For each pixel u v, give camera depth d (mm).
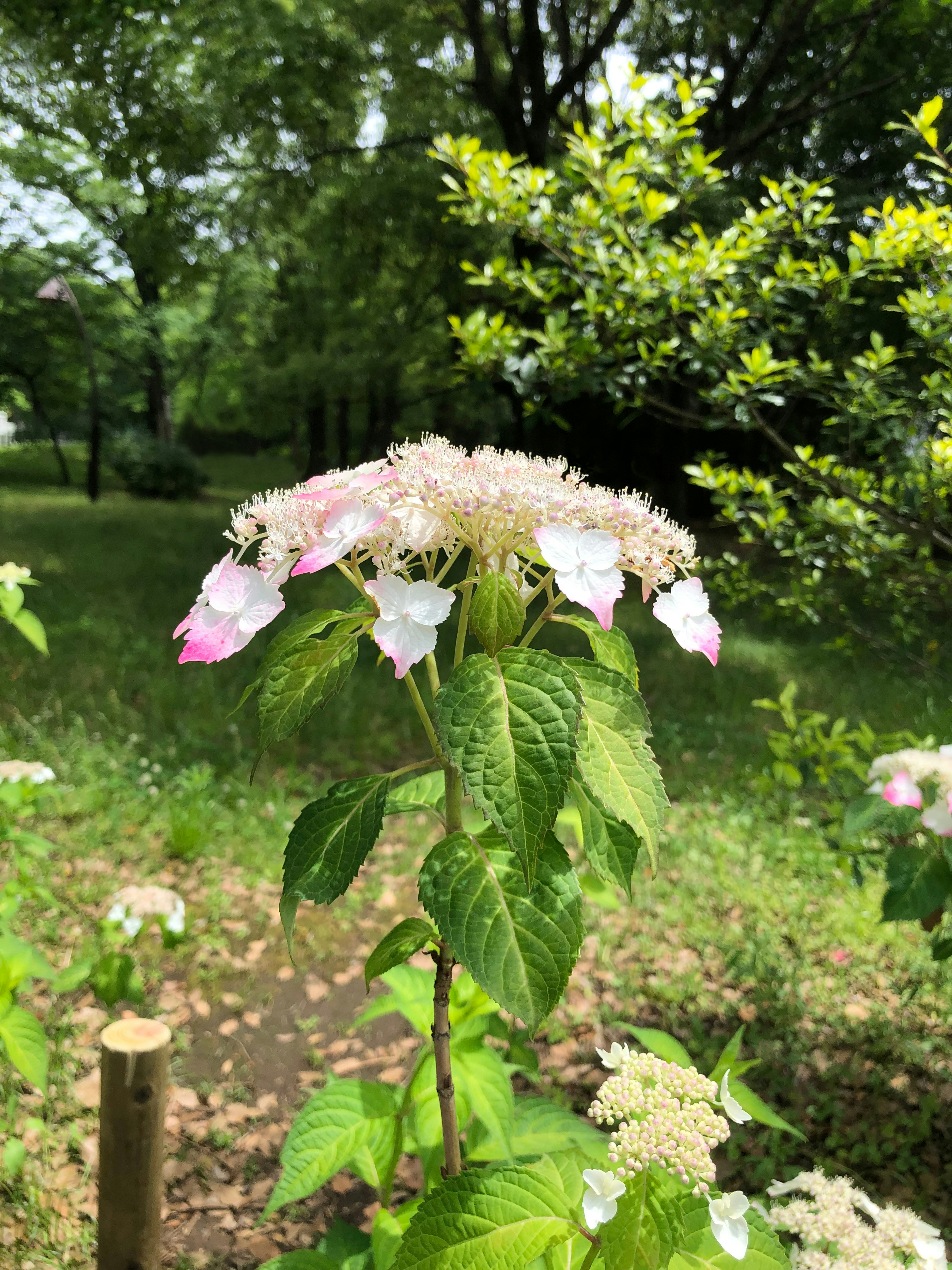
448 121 15344
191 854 4840
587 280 4375
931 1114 3240
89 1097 3162
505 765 1031
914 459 4480
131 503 25016
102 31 12773
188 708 6930
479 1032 1872
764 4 12188
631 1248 1051
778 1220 1395
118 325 27984
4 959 2359
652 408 5660
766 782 3896
